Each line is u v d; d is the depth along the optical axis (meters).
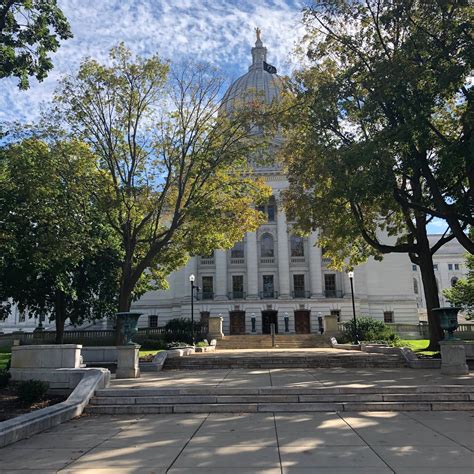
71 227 22.69
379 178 16.98
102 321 56.97
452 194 21.84
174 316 58.09
